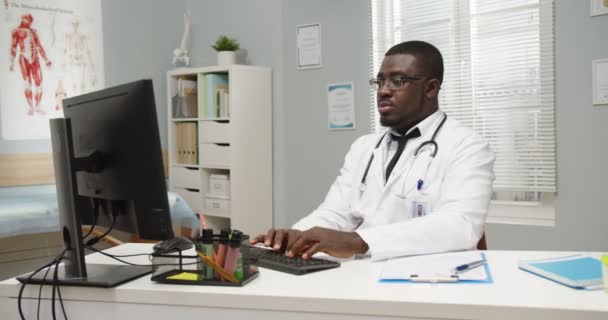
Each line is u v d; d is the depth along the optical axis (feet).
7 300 4.00
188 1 13.26
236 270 3.62
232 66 11.09
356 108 10.85
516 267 3.93
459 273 3.75
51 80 10.66
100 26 11.47
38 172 10.33
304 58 11.45
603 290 3.27
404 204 5.74
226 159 11.24
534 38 9.01
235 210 11.21
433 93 6.09
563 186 8.82
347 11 10.87
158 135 3.68
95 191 4.18
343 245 4.41
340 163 11.09
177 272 3.90
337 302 3.22
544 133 8.93
